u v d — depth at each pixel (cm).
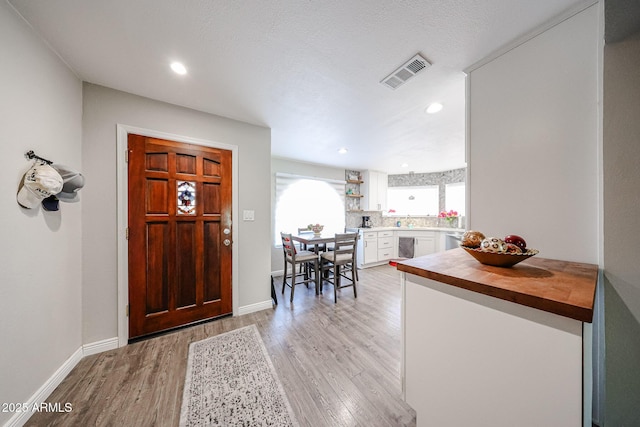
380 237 468
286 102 193
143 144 185
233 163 228
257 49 131
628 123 91
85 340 162
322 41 124
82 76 157
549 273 86
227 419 114
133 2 100
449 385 85
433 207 514
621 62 92
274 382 139
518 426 67
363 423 112
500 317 72
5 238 101
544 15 107
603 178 95
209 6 102
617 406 94
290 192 413
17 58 107
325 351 172
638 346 90
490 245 95
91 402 123
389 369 152
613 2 79
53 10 104
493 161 133
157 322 190
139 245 183
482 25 113
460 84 166
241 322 217
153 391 131
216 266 220
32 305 116
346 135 276
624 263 92
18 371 108
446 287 86
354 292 287
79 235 158
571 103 106
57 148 136
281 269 398
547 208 113
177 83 165
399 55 136
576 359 57
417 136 279
